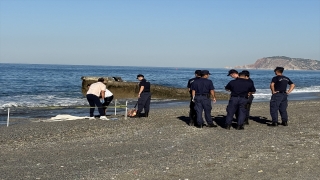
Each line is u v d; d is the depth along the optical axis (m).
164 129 12.57
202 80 12.88
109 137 11.11
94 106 15.96
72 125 13.52
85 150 9.28
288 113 17.36
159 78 72.62
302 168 7.68
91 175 7.13
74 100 26.94
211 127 13.05
